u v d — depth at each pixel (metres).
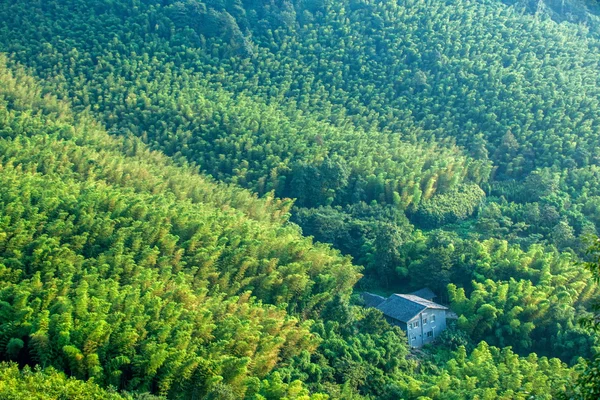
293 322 98.69
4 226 99.50
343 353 98.50
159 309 90.06
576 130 177.50
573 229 144.62
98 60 187.75
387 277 132.75
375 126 182.62
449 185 161.88
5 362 75.69
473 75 195.38
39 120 152.88
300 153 163.00
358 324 109.06
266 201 145.00
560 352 109.44
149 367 79.75
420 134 182.25
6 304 83.56
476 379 93.69
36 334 78.25
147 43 197.12
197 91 182.25
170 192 134.75
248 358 83.88
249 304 101.19
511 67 199.75
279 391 83.25
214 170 158.38
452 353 109.62
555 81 193.88
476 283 121.25
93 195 114.88
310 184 155.50
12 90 165.50
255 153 161.62
